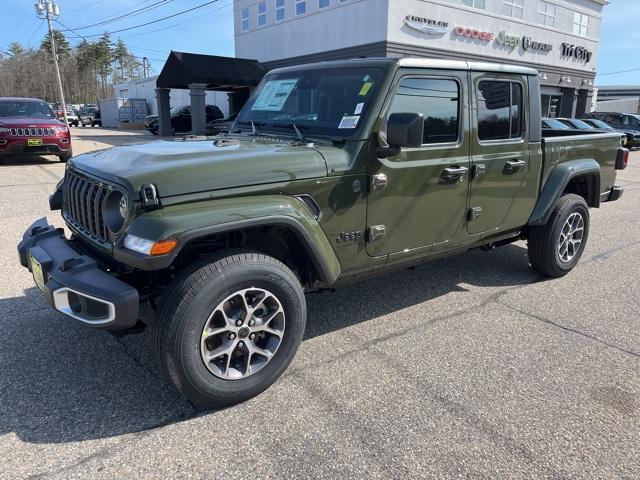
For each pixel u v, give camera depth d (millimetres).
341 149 3164
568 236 4945
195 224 2492
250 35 24906
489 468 2385
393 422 2715
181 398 2900
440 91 3561
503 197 4184
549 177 4621
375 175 3225
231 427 2654
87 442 2521
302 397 2934
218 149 3053
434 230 3723
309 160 2980
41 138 12016
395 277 5027
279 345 2922
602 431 2668
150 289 3045
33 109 12914
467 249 4250
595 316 4156
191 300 2535
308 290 3506
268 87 4129
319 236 2996
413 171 3422
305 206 2963
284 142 3389
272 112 3902
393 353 3479
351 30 19484
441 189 3646
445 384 3094
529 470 2377
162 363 2580
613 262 5656
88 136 27500
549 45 24641
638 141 21375
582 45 26719
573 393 3016
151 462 2389
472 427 2682
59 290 2609
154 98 40531
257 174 2783
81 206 3062
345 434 2609
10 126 11742
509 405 2887
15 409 2770
